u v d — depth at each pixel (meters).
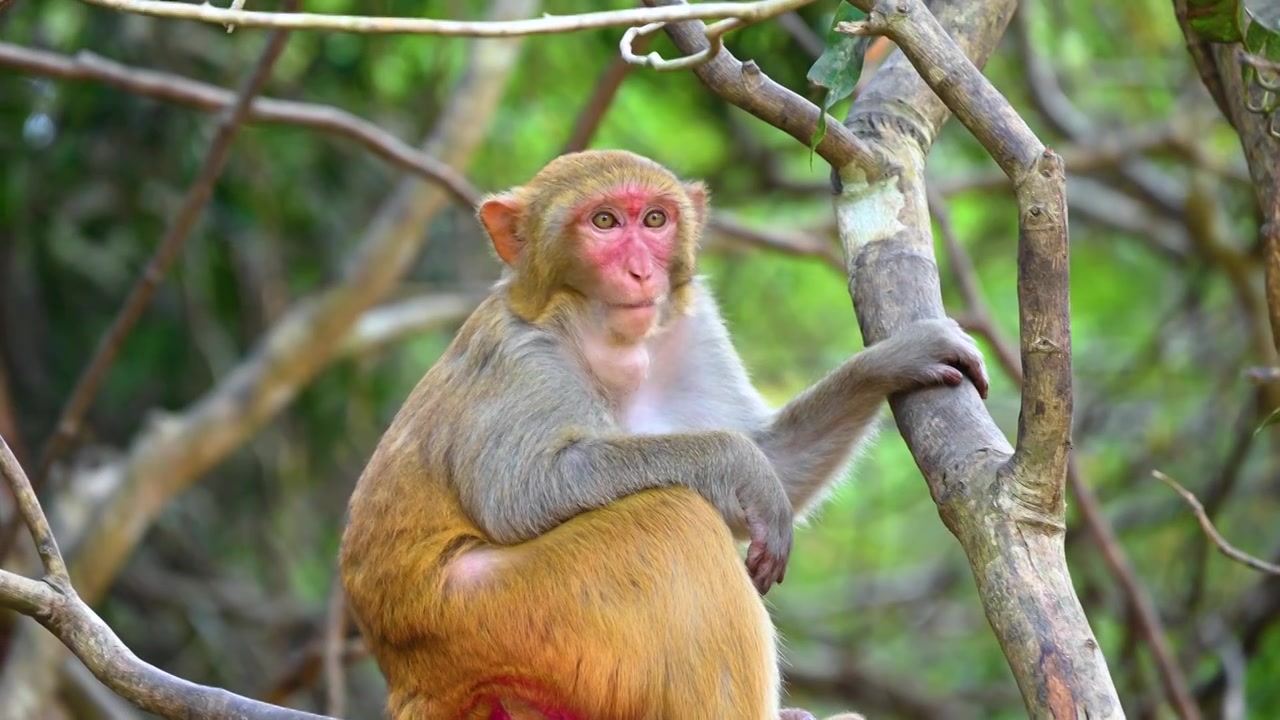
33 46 15.17
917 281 6.80
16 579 6.40
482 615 7.27
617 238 8.00
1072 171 16.36
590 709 7.19
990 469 5.66
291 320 14.51
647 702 7.09
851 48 6.19
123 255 16.23
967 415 6.25
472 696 7.37
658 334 8.28
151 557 17.97
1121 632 16.45
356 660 13.80
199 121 15.41
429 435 7.82
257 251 16.52
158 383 17.25
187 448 13.98
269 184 15.91
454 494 7.70
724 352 8.55
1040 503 5.48
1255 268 16.20
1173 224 18.11
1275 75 6.70
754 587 7.20
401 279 18.56
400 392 17.94
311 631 17.72
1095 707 5.13
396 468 7.78
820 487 8.01
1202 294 17.56
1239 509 17.38
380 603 7.60
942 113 7.29
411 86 17.02
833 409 7.90
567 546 7.24
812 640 20.94
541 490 7.52
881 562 23.19
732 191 18.42
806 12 14.41
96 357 11.95
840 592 22.09
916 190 6.98
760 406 8.45
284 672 13.72
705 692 6.99
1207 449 17.36
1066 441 5.42
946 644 20.88
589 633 7.12
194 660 17.47
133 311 11.84
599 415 7.94
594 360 8.06
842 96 6.17
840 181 7.02
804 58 14.38
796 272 21.03
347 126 12.09
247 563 17.97
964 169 19.70
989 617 5.47
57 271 16.42
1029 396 5.42
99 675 6.49
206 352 16.28
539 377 7.79
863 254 6.89
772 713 7.09
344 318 14.37
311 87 16.25
